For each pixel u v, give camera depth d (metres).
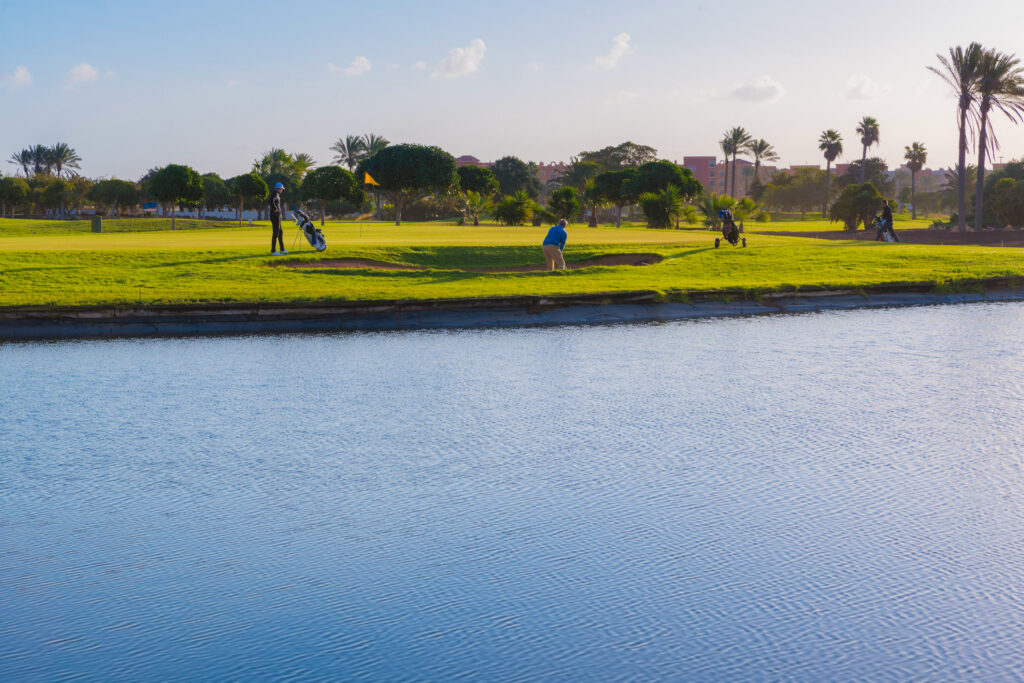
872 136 126.06
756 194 154.00
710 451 7.01
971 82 48.19
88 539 5.11
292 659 3.73
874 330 15.16
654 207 66.31
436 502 5.75
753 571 4.61
